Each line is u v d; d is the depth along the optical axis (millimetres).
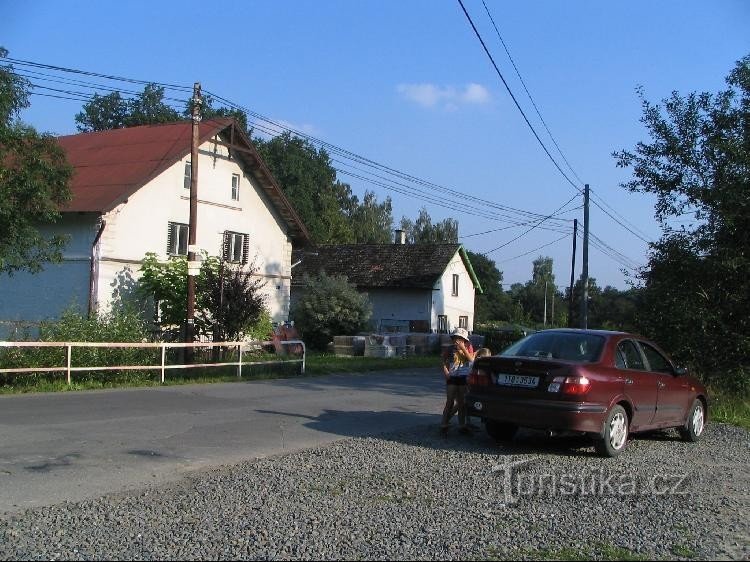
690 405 10711
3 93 16203
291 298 44875
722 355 15336
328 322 35000
